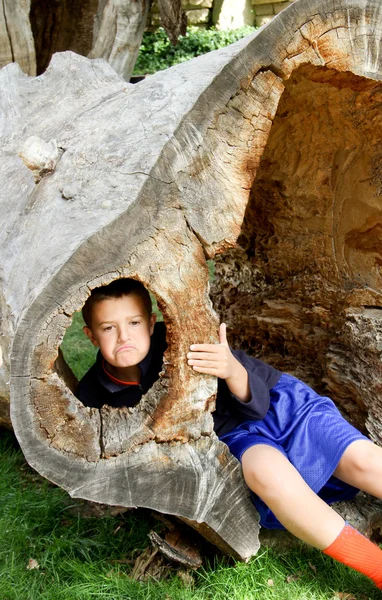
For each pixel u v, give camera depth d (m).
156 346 2.38
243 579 2.28
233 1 13.27
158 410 2.08
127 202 1.91
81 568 2.33
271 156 3.09
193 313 2.07
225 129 2.05
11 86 3.26
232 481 2.23
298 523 2.18
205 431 2.15
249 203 3.39
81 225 1.92
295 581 2.30
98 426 2.03
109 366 2.40
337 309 3.19
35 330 1.82
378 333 2.81
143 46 13.04
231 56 2.15
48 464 1.96
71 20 4.85
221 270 3.69
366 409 2.93
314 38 2.14
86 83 3.12
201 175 2.03
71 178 2.20
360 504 2.62
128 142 2.13
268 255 3.48
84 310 2.32
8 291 2.07
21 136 2.94
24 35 4.38
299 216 3.26
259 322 3.48
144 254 1.95
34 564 2.39
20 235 2.22
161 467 2.11
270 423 2.46
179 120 2.01
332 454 2.34
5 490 2.84
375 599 2.24
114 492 2.07
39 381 1.87
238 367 2.30
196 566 2.31
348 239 3.12
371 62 2.30
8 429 3.25
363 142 2.83
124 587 2.24
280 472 2.19
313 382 3.30
